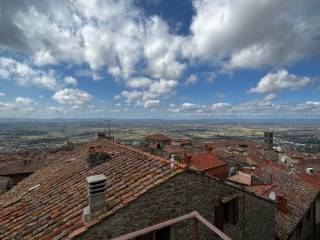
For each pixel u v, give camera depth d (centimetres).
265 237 1208
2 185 2525
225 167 2223
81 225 649
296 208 1659
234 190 1029
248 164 3556
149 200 732
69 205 828
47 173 1512
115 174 975
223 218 966
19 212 909
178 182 809
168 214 777
